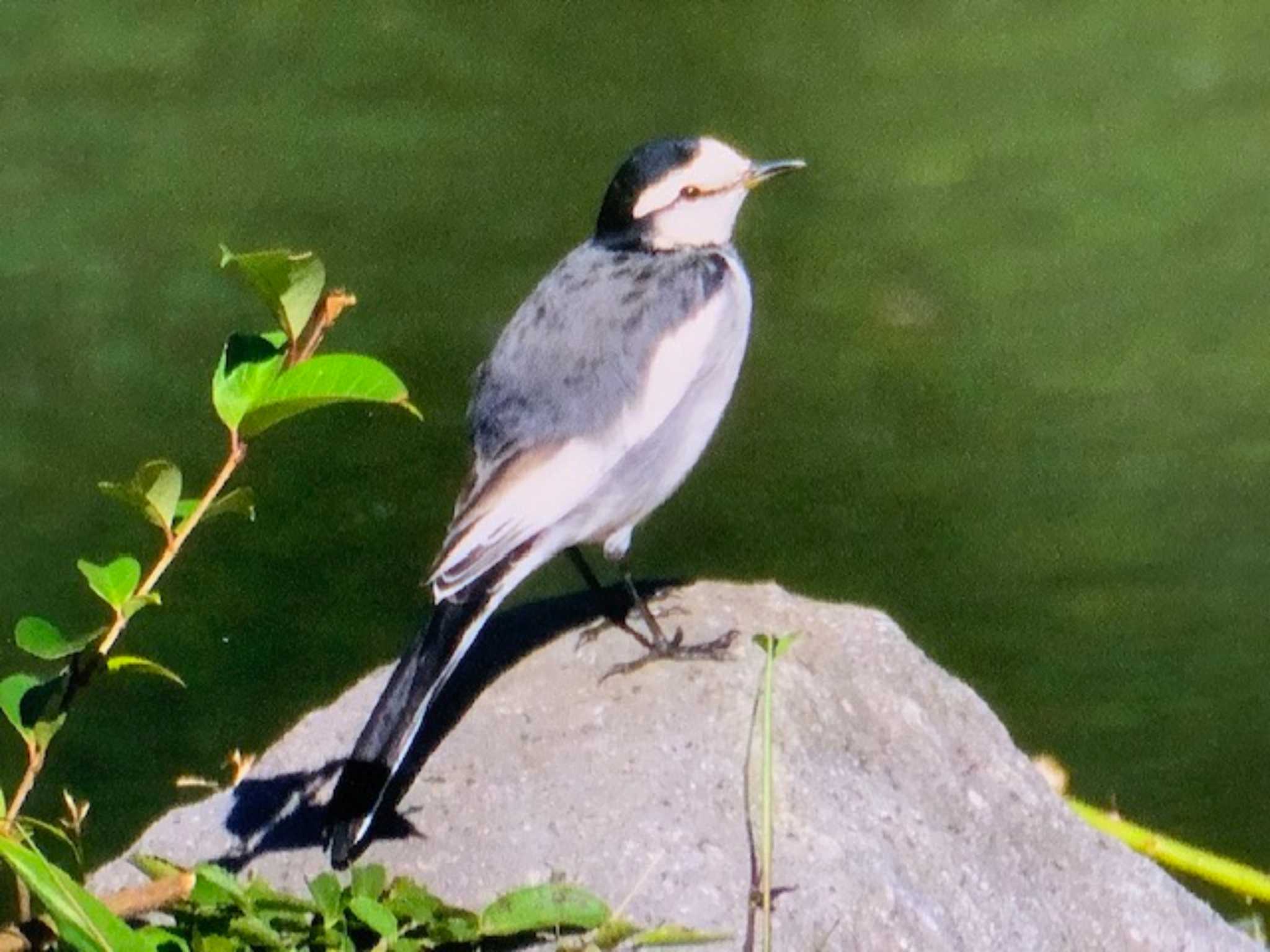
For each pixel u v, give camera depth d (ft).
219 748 39.01
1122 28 72.43
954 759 25.03
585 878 21.21
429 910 19.36
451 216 60.39
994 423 51.29
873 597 44.21
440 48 72.49
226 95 68.23
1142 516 47.11
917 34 73.46
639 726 23.72
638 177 29.17
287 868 22.65
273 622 42.75
